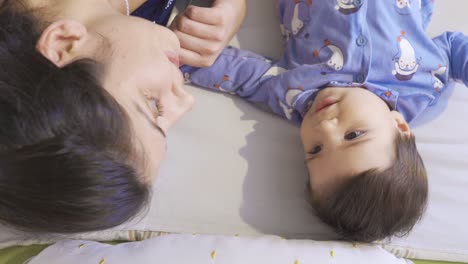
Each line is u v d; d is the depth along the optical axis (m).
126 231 0.81
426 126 0.89
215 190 0.84
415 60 0.82
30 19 0.57
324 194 0.79
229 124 0.88
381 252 0.76
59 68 0.49
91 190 0.47
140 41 0.57
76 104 0.47
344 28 0.81
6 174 0.47
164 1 0.81
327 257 0.73
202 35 0.78
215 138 0.87
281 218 0.84
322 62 0.83
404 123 0.82
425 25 0.89
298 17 0.87
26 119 0.46
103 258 0.70
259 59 0.88
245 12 0.90
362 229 0.78
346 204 0.77
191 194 0.84
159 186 0.84
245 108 0.90
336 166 0.77
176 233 0.81
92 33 0.56
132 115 0.52
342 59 0.82
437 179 0.86
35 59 0.49
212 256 0.71
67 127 0.46
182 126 0.87
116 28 0.57
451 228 0.84
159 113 0.59
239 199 0.84
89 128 0.47
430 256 0.83
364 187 0.75
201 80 0.88
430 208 0.85
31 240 0.78
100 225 0.53
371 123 0.77
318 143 0.79
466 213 0.85
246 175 0.86
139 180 0.52
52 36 0.52
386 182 0.75
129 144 0.50
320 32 0.84
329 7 0.82
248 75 0.87
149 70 0.55
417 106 0.84
